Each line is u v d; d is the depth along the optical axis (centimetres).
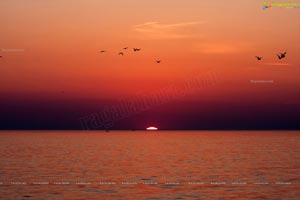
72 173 7338
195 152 12862
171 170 7825
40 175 7050
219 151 13362
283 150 13888
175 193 5441
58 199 5059
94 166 8506
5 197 5166
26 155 11312
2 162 9250
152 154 11944
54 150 13738
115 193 5428
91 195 5297
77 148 15075
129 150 13938
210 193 5447
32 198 5119
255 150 13888
